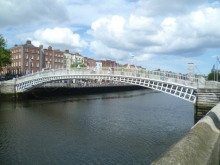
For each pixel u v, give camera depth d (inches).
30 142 580.7
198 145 101.8
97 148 542.3
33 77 1462.8
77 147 547.2
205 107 815.7
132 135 660.7
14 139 604.1
